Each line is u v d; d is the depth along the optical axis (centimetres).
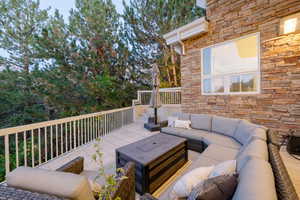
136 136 439
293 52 297
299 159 246
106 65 933
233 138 295
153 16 909
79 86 788
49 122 279
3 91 700
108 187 94
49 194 79
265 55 333
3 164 515
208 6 428
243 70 373
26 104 756
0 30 725
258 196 76
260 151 140
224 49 403
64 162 281
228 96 402
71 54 786
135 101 732
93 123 408
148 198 121
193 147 327
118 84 956
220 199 96
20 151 593
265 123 339
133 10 925
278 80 317
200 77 459
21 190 82
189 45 483
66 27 805
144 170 183
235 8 373
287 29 299
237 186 104
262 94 342
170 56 1049
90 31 857
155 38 977
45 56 736
